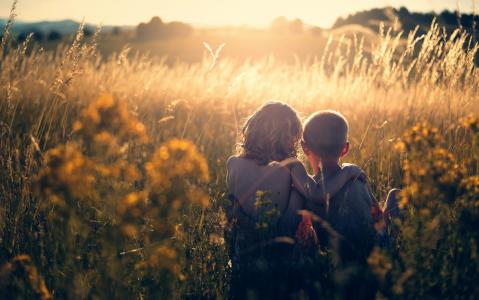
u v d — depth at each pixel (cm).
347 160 442
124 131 192
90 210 255
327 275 247
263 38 4738
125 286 206
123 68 730
